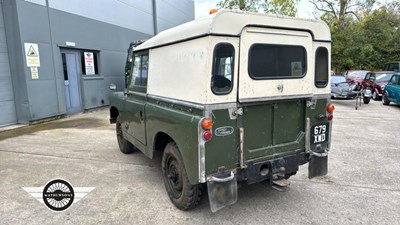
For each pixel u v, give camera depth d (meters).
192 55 2.83
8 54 8.22
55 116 9.37
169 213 3.27
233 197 2.85
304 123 3.33
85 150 5.80
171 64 3.25
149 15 16.05
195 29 2.76
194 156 2.78
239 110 2.83
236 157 2.91
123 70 13.38
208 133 2.68
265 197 3.63
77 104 10.56
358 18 27.28
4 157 5.36
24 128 7.98
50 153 5.60
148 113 3.82
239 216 3.18
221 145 2.79
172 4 19.53
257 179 3.07
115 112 5.75
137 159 5.20
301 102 3.29
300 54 3.15
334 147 5.87
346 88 13.12
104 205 3.46
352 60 24.88
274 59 2.97
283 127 3.20
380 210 3.28
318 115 3.40
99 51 11.57
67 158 5.28
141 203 3.51
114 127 8.10
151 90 3.84
